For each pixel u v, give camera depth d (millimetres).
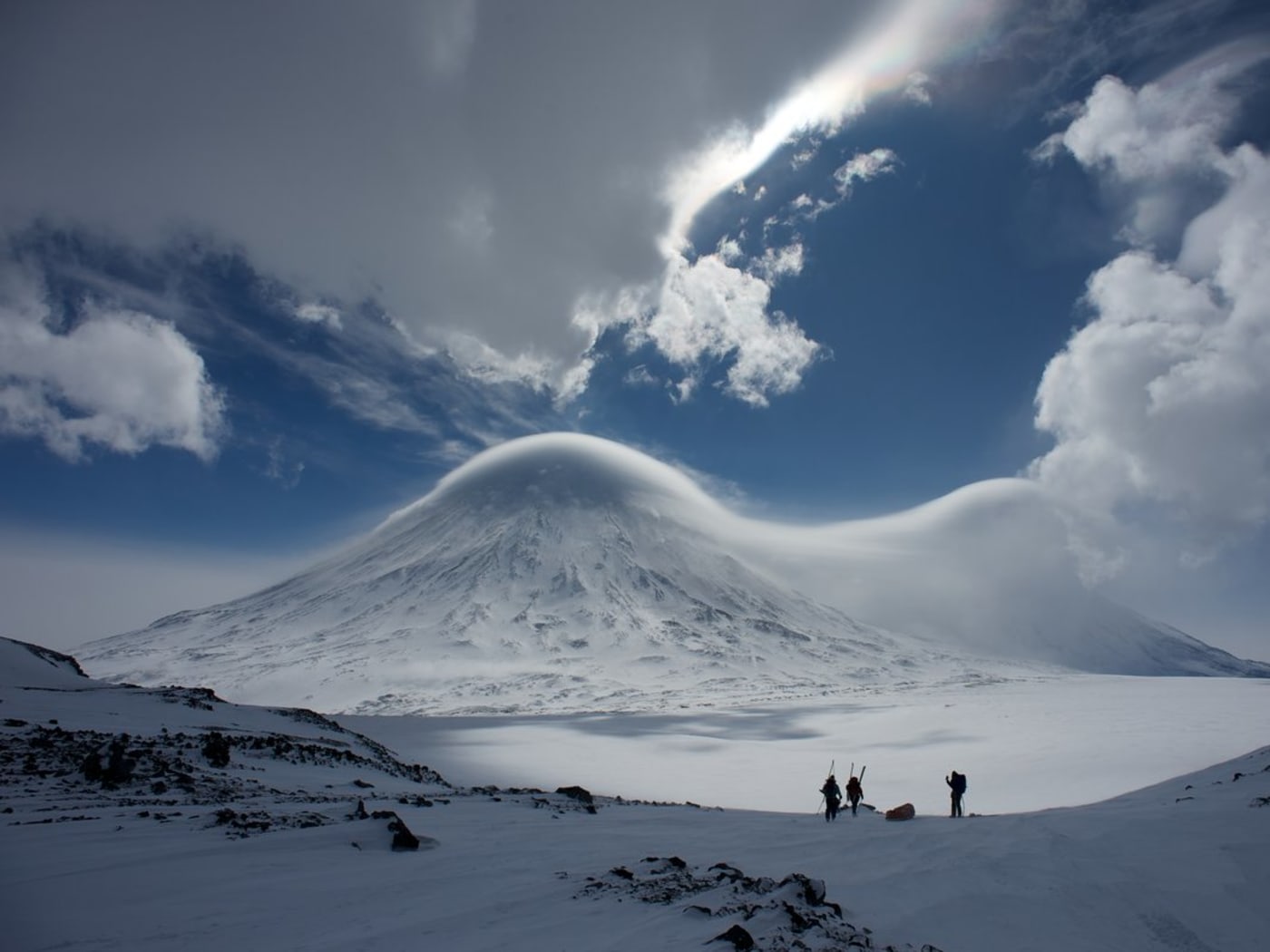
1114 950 10352
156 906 11312
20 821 17969
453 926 10328
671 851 16750
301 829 17406
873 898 12406
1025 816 22891
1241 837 15906
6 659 59562
